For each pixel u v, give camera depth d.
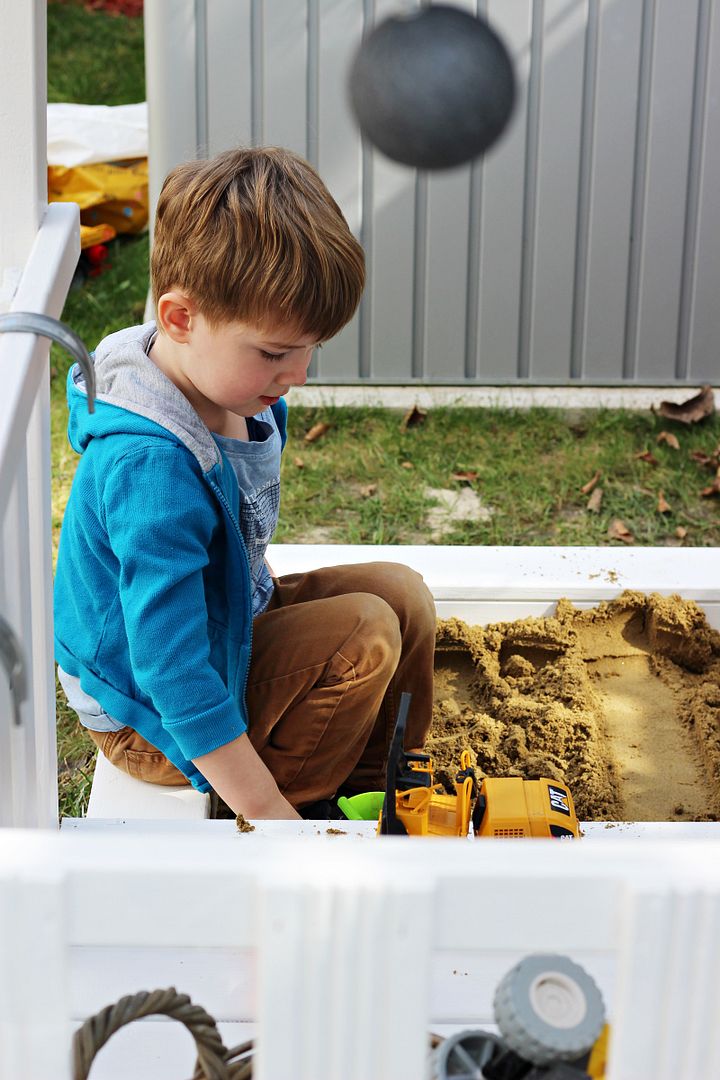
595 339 3.78
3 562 1.11
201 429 1.58
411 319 3.76
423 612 1.95
